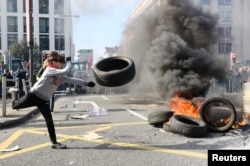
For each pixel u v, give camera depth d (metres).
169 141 6.73
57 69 6.08
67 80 6.27
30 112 11.20
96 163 5.22
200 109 7.72
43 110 6.19
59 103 16.55
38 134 7.72
